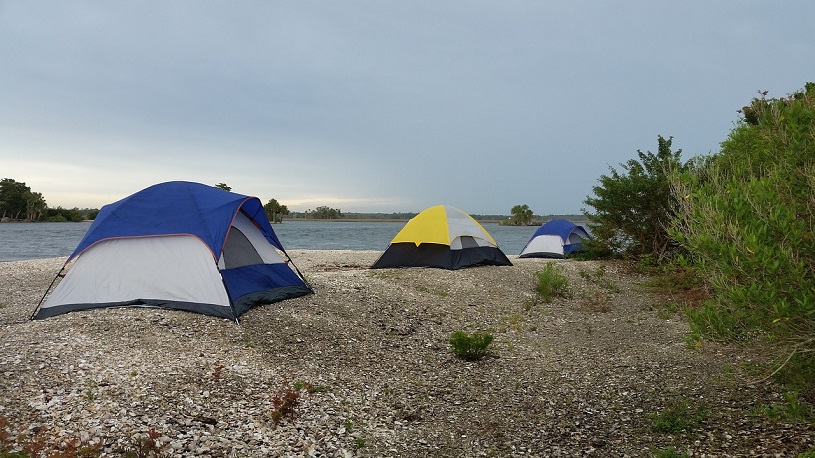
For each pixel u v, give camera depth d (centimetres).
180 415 582
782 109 535
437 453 555
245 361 786
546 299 1380
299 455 526
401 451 557
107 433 523
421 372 833
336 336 960
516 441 583
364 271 1628
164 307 987
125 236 1030
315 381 742
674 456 508
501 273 1623
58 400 584
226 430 561
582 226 2459
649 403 666
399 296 1273
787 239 421
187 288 998
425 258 1684
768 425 564
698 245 441
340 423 614
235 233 1139
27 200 13775
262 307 1067
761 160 621
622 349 948
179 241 1027
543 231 2447
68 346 755
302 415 621
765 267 400
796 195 482
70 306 987
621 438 576
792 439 522
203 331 888
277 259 1237
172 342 822
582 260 2097
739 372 747
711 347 884
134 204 1077
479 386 771
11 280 1512
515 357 916
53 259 2097
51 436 507
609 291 1542
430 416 659
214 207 1073
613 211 1994
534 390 746
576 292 1506
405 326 1067
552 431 606
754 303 411
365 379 782
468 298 1340
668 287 1461
